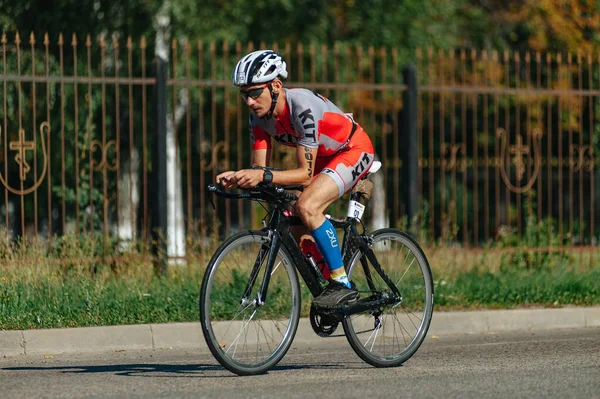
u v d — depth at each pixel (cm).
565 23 6838
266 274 2166
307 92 2191
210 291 2108
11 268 3234
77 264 3419
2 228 3525
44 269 3319
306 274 2223
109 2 5575
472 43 7400
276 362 2214
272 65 2136
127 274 3422
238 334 2153
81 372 2303
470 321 3133
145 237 3709
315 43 6512
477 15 7300
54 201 5572
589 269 3916
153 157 3666
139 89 5672
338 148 2223
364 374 2216
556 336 3014
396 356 2355
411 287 2425
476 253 4031
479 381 2106
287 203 2197
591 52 6656
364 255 2316
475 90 4016
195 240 3816
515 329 3186
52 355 2655
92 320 2856
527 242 4200
